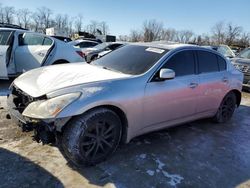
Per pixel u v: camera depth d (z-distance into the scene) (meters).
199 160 3.83
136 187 3.06
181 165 3.63
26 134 4.04
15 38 6.91
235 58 9.88
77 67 4.09
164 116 4.03
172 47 4.37
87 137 3.22
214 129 5.11
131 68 3.99
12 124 4.33
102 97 3.21
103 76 3.59
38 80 3.56
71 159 3.23
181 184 3.21
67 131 3.14
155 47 4.41
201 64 4.67
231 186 3.29
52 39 7.34
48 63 7.01
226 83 5.15
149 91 3.70
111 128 3.41
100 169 3.32
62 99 3.05
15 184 2.90
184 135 4.65
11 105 3.55
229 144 4.48
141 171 3.37
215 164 3.76
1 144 3.69
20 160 3.34
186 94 4.26
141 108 3.65
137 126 3.71
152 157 3.74
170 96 4.00
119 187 3.02
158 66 3.92
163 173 3.39
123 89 3.44
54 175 3.11
